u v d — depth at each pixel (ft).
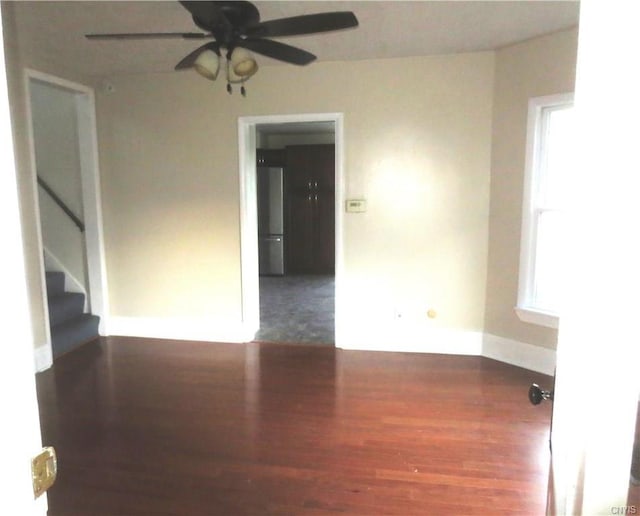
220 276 13.43
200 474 7.14
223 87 12.64
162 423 8.71
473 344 12.21
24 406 2.08
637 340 2.33
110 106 13.26
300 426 8.59
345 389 10.20
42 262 11.27
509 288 11.42
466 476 7.06
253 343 13.38
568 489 2.64
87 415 9.02
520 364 11.37
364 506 6.41
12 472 2.02
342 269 12.66
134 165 13.42
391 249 12.38
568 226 2.74
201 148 13.01
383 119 11.97
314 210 24.06
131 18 8.95
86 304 14.15
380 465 7.36
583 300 2.42
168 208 13.43
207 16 7.16
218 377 10.92
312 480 6.99
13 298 2.01
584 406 2.48
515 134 10.87
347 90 12.05
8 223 1.97
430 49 11.01
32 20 8.98
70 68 12.20
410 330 12.55
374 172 12.20
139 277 13.87
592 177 2.31
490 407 9.29
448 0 8.19
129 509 6.37
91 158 13.29
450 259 12.10
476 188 11.68
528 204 10.77
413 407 9.32
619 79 2.17
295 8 8.47
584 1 2.35
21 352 2.05
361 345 12.83
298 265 24.59
